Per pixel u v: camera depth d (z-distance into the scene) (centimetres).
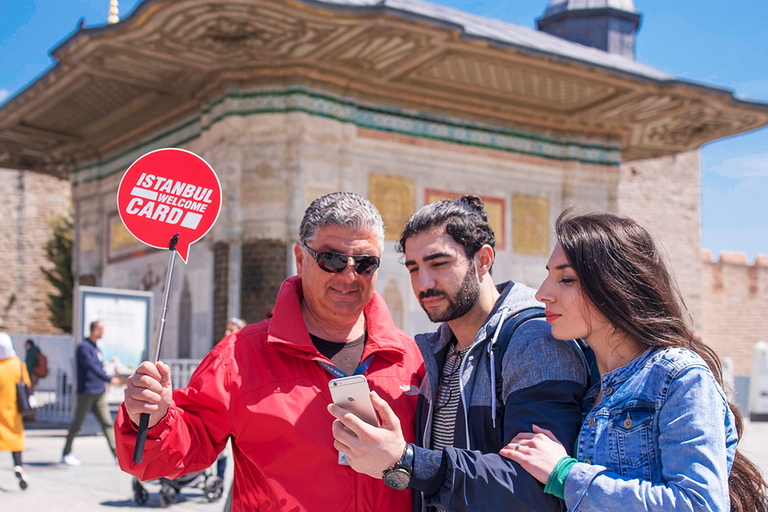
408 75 1382
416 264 242
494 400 224
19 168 2103
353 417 200
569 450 203
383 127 1452
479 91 1487
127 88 1447
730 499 209
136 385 213
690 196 2714
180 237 241
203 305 1394
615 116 1634
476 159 1564
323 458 238
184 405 245
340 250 253
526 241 1606
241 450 245
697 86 1439
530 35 1606
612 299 201
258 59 1291
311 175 1334
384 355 268
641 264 205
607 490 182
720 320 2716
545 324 225
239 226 1332
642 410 191
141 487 694
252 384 244
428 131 1508
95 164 1820
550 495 194
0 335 782
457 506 198
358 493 239
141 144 1677
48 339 2222
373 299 278
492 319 237
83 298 1154
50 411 1540
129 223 237
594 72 1357
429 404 251
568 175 1678
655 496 176
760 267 2794
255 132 1336
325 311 263
